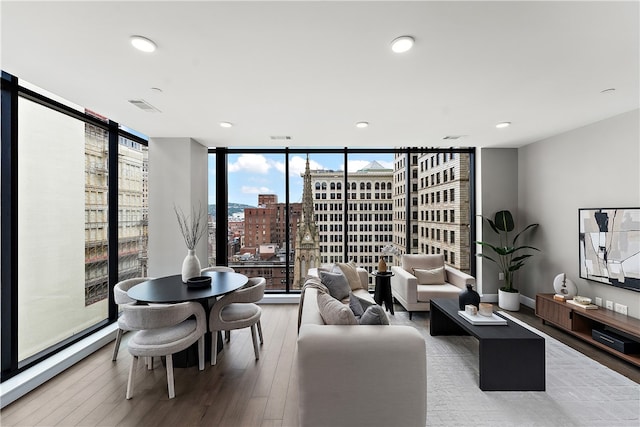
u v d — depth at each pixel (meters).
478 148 4.76
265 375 2.56
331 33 1.66
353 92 2.49
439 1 1.41
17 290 2.46
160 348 2.21
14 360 2.38
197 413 2.06
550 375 2.50
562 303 3.37
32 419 2.01
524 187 4.58
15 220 2.45
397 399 1.76
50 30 1.60
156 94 2.50
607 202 3.27
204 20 1.53
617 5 1.43
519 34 1.67
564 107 2.90
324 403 1.75
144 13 1.47
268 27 1.60
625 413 2.02
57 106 2.81
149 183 3.92
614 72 2.15
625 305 3.07
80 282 3.15
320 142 4.25
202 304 2.78
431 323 3.36
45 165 2.75
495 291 4.75
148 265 3.93
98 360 2.85
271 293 4.85
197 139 4.07
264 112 2.97
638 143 2.96
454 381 2.43
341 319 1.93
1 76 2.38
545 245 4.18
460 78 2.24
